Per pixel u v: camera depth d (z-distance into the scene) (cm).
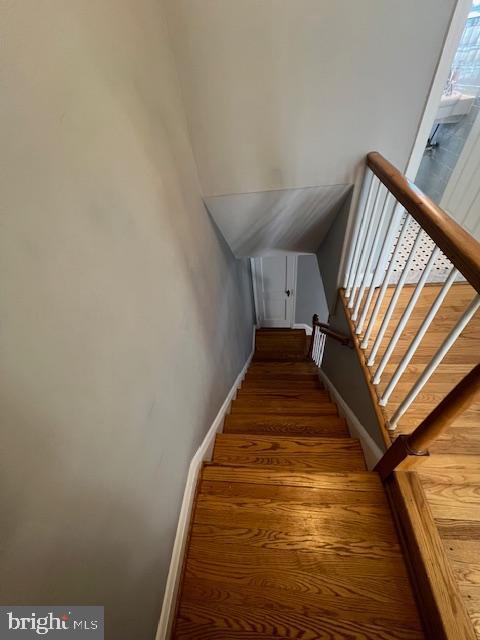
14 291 35
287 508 102
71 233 46
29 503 38
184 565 94
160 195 84
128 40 66
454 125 214
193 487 109
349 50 96
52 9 41
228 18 90
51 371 41
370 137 117
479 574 76
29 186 37
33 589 39
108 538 57
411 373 129
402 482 94
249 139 119
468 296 167
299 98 108
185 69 101
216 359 165
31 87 37
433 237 72
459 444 101
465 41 193
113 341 58
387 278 115
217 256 169
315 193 138
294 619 81
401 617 79
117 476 60
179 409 99
